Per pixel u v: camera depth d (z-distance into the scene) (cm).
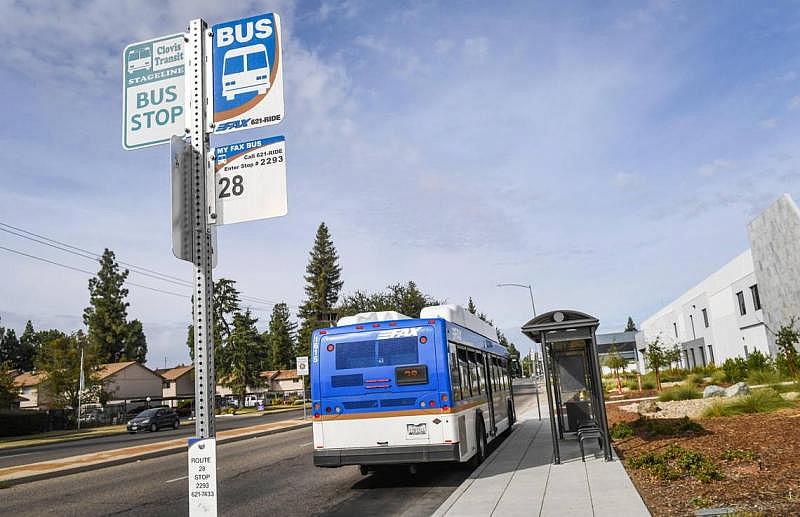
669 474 915
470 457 1188
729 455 1005
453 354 1180
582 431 1277
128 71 498
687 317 5403
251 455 1791
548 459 1270
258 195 462
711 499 747
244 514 945
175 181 435
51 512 1043
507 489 955
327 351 1151
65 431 4559
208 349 421
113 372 6906
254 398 7606
